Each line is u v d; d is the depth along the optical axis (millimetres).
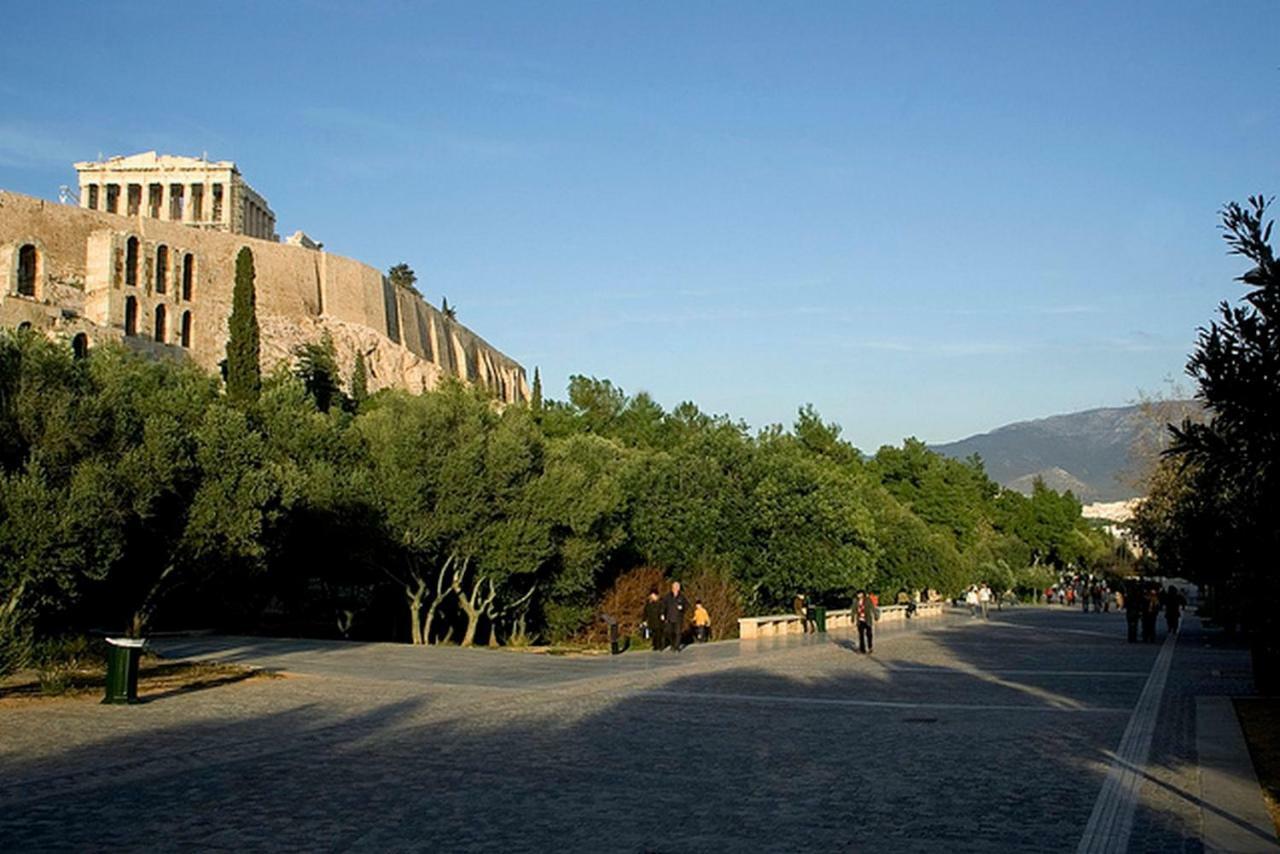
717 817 10992
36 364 23016
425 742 15656
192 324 103625
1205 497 12297
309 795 11766
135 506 23344
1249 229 9500
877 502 76812
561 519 39188
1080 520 150250
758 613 52781
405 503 37344
